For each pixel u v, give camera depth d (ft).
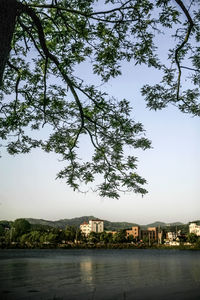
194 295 33.86
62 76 26.30
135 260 113.70
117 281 46.21
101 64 29.25
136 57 28.68
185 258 132.67
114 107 27.17
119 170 25.71
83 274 56.90
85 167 26.84
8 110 32.58
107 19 26.40
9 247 302.45
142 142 26.58
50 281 45.83
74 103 29.17
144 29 26.68
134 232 504.43
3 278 50.08
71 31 29.35
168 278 51.08
